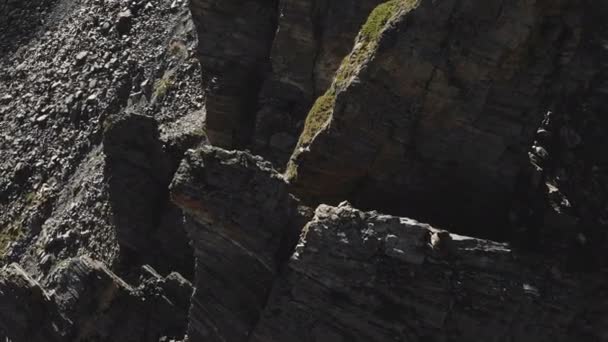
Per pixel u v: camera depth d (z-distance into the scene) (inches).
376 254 663.1
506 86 704.4
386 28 714.8
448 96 716.7
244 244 706.8
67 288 934.4
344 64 784.3
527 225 746.2
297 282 688.4
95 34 1700.3
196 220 716.7
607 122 855.7
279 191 705.6
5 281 970.7
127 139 1091.3
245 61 1041.5
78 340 914.7
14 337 957.8
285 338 694.5
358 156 768.3
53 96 1697.8
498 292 653.3
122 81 1552.7
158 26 1562.5
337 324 675.4
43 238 1365.7
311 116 813.2
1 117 1766.7
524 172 770.8
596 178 812.0
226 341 738.8
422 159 754.2
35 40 1891.0
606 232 757.9
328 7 924.0
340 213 669.3
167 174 1081.4
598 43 906.1
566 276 672.4
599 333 658.8
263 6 1022.4
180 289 880.3
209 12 1034.1
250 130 1053.2
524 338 654.5
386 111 740.7
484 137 729.0
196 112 1254.9
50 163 1565.0
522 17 666.8
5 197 1572.3
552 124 847.1
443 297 653.3
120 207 1073.5
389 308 661.9
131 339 889.5
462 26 687.7
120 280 918.4
